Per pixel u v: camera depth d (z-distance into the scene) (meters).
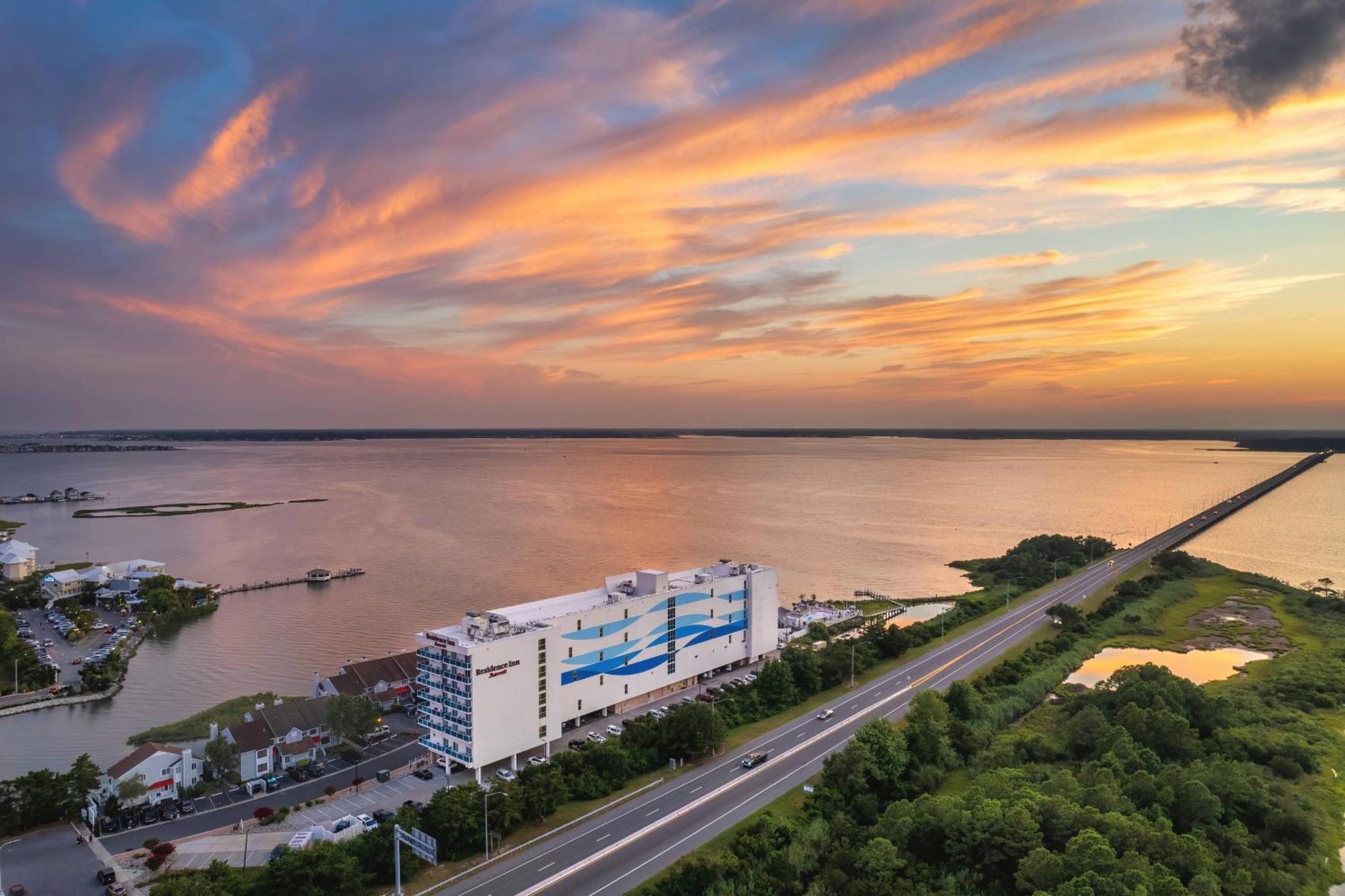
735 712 194.00
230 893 112.38
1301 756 159.88
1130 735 159.88
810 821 137.25
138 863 130.88
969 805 132.00
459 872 124.81
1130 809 129.50
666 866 125.69
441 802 132.88
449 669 164.75
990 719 185.50
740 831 132.88
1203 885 105.88
